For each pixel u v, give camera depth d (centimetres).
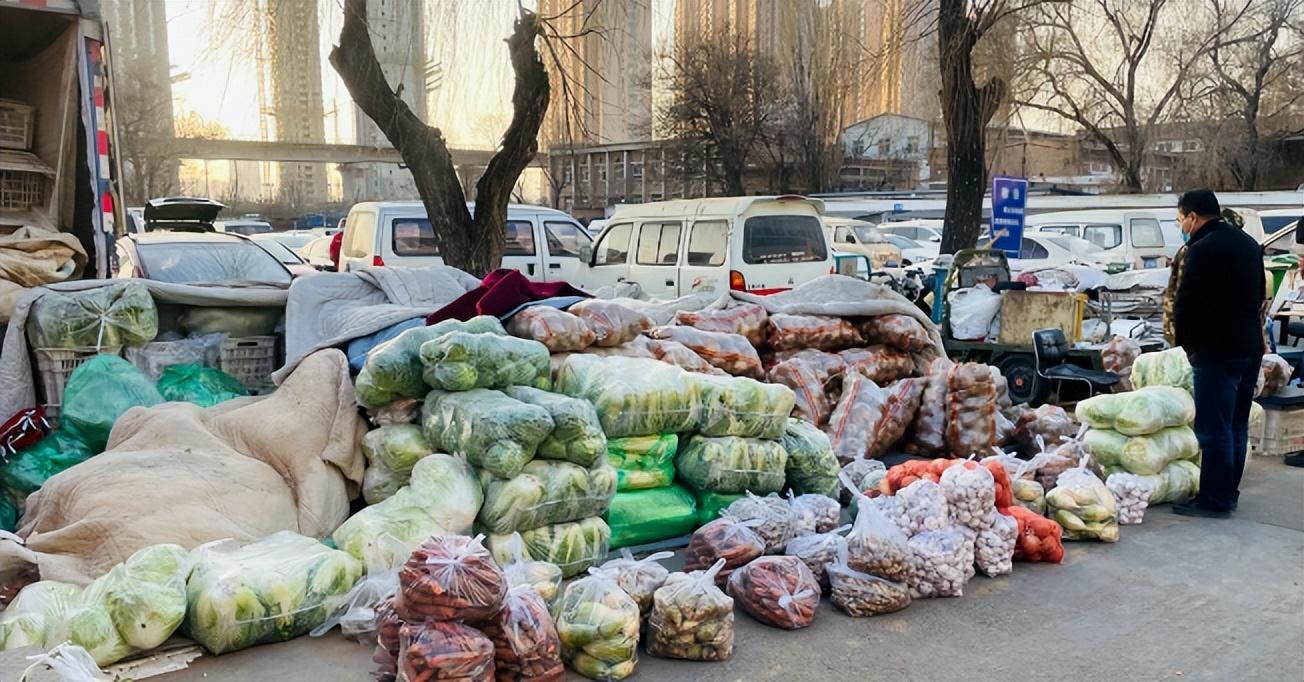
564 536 443
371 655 381
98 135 667
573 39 1193
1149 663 390
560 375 521
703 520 517
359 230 1264
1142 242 1836
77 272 663
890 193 3152
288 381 516
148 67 1091
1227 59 3581
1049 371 850
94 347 546
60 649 292
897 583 443
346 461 485
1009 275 1025
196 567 385
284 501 461
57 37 667
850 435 661
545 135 1298
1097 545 538
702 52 3669
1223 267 565
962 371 668
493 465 427
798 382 680
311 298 636
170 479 435
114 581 364
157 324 581
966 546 466
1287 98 3738
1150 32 3034
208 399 560
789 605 420
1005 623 429
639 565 415
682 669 384
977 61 1608
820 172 3744
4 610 383
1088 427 631
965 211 1487
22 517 467
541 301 585
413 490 434
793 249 1158
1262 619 434
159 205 1213
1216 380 577
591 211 4531
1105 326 962
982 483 481
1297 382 853
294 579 387
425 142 1059
